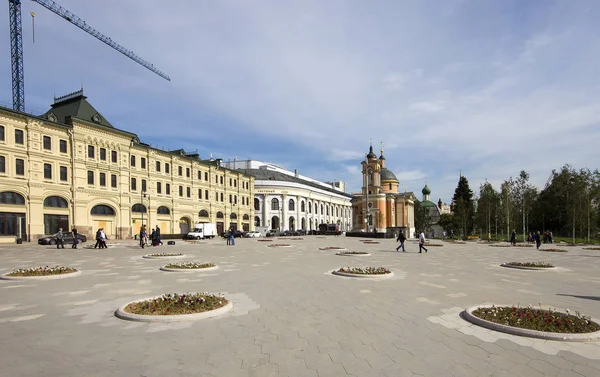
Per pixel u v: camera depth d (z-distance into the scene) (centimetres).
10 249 3447
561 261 2516
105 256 2689
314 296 1199
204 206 7400
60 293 1241
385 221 8781
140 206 5888
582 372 593
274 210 10175
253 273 1750
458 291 1295
